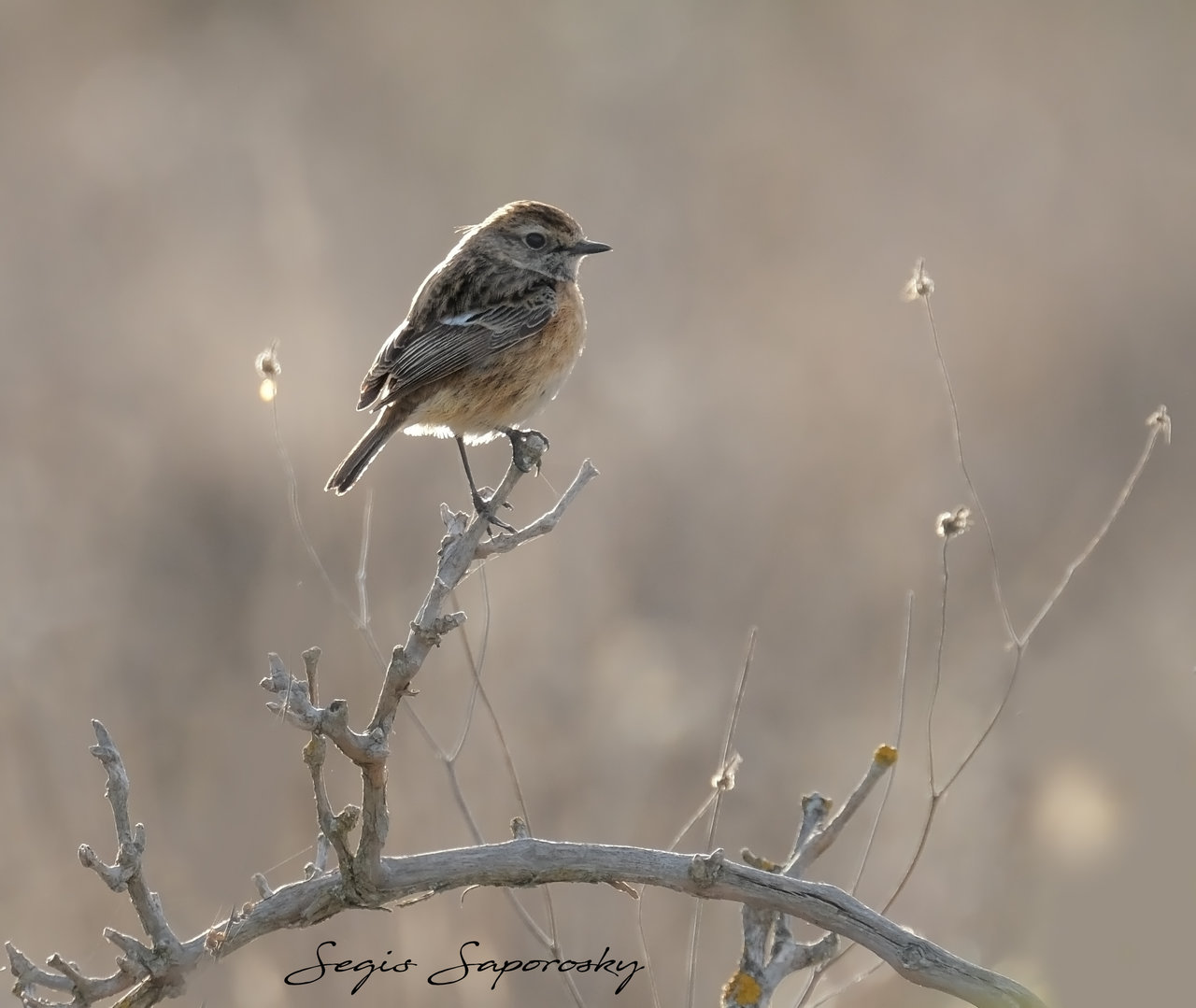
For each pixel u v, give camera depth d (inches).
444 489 572.4
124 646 481.7
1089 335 698.2
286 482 569.6
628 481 587.8
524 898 390.3
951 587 546.3
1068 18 1009.5
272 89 974.4
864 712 485.4
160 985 255.3
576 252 442.0
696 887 256.1
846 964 385.7
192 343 655.1
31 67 986.1
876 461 607.2
